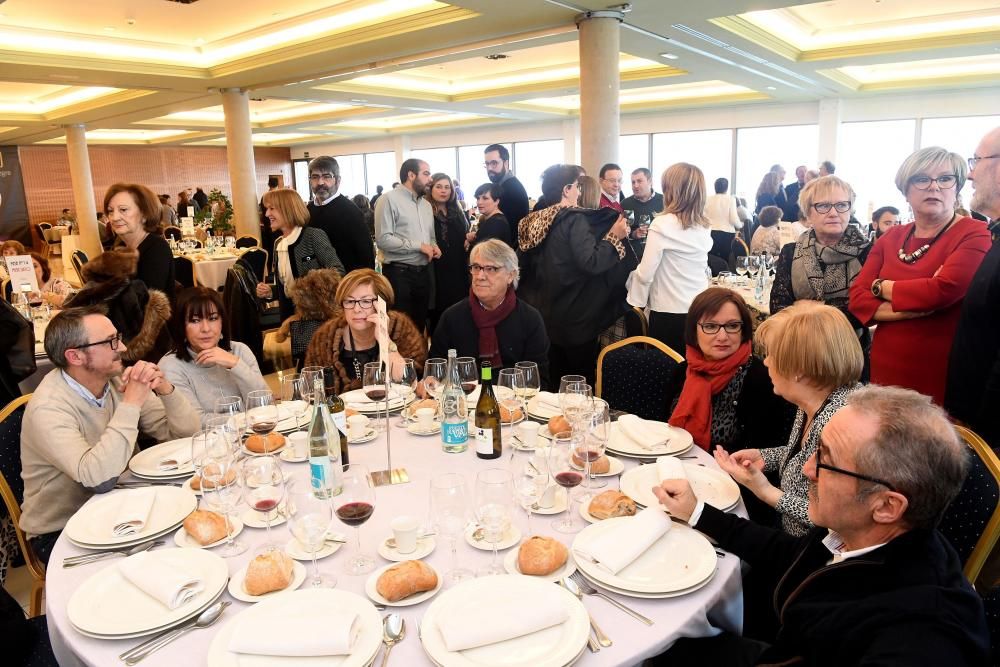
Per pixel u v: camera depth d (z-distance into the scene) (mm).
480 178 16422
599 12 5426
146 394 1906
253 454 1968
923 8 6676
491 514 1331
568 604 1187
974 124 10398
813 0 5277
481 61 9000
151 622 1183
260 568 1285
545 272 3498
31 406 1922
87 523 1550
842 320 1600
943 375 2273
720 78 9156
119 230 3441
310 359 2762
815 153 11844
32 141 14883
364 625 1142
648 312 3887
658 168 13492
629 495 1640
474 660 1053
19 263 4375
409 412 2275
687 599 1255
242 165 8688
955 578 1044
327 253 4199
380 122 15984
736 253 6980
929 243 2314
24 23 6363
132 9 6059
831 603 1120
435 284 5023
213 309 2422
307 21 6598
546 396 2332
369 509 1350
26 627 1556
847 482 1094
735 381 2176
